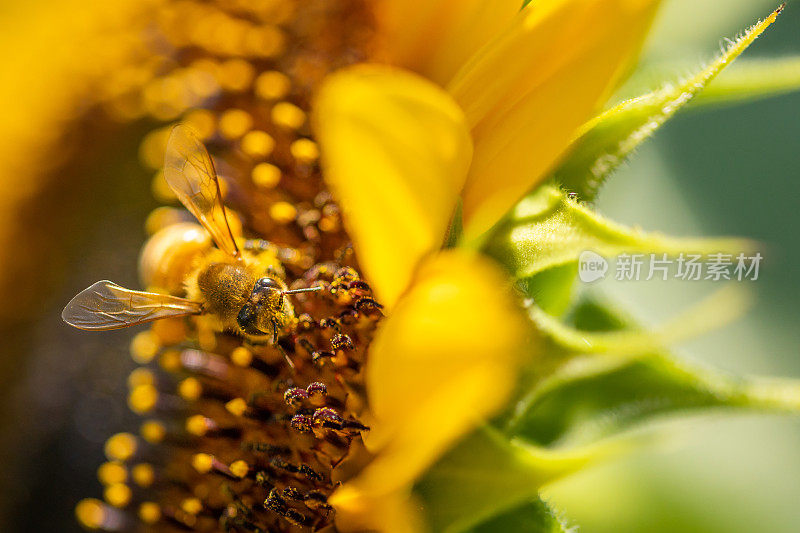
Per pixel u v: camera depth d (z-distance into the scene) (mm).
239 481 152
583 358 135
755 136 168
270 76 166
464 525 138
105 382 183
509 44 140
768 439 162
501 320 134
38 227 190
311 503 145
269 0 169
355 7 162
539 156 139
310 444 147
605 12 139
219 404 156
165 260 160
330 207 153
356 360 146
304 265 152
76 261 188
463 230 139
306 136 160
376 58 156
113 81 186
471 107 140
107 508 162
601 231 137
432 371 134
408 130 134
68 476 180
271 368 153
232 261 157
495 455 138
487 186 140
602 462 138
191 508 156
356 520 142
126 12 184
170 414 161
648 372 148
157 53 183
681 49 168
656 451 162
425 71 148
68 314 157
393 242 136
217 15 175
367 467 144
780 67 149
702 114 169
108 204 189
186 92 180
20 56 188
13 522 179
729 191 167
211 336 157
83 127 189
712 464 162
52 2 187
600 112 141
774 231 166
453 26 147
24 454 181
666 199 168
